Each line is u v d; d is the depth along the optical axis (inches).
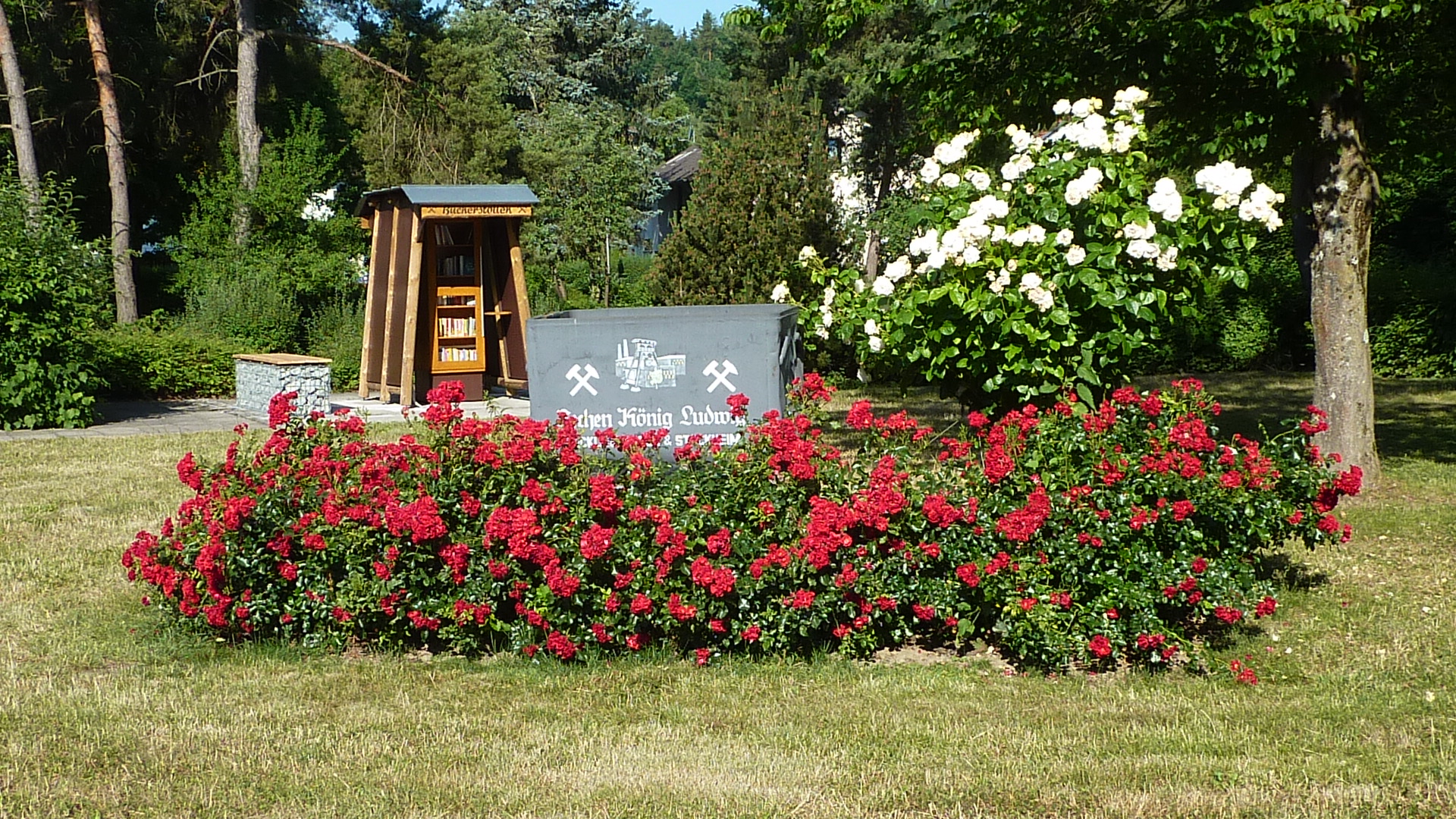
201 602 248.8
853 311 362.0
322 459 254.5
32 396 579.8
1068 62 412.5
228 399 742.5
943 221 339.3
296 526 245.0
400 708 218.8
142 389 735.7
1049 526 240.4
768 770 188.5
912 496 243.9
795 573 238.7
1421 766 188.4
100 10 1109.1
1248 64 358.0
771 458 246.4
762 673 239.1
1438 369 794.8
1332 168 392.5
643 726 210.5
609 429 259.3
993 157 429.7
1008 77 427.2
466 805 173.6
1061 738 204.2
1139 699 226.8
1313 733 205.6
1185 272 326.6
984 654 252.8
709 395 313.4
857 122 1158.3
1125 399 258.5
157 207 1293.1
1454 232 888.9
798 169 713.6
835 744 201.8
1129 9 391.2
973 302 316.2
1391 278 812.0
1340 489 253.9
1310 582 300.5
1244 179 309.0
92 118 1171.3
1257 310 843.4
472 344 706.2
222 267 967.6
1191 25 362.0
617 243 1101.7
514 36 1797.5
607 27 1904.5
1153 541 241.0
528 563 242.5
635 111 1919.3
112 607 284.0
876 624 252.4
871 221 922.7
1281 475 250.7
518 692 229.0
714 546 236.5
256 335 860.0
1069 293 319.0
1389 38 417.4
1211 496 239.6
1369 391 401.1
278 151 1081.4
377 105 1300.4
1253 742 201.6
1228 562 245.1
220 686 229.1
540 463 250.5
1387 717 214.1
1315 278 404.2
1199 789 180.1
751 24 468.4
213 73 1138.0
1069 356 322.3
